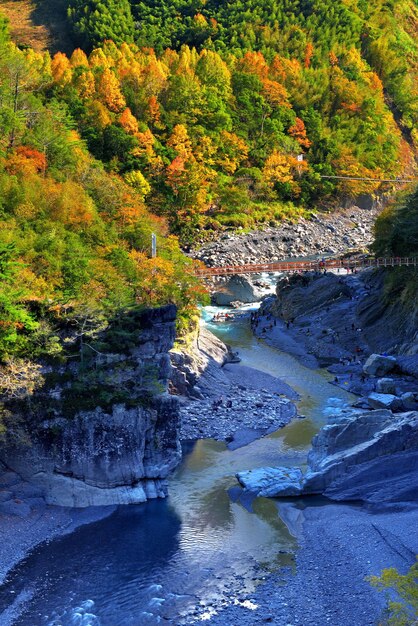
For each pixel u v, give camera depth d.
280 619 46.34
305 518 59.25
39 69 168.75
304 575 51.19
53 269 71.25
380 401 80.56
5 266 65.69
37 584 50.47
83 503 61.53
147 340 67.69
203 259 147.00
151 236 93.12
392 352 97.00
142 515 60.19
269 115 198.88
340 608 47.06
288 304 118.19
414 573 39.66
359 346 101.88
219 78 192.12
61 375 63.84
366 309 107.81
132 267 79.88
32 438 61.31
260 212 178.75
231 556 53.91
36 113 109.50
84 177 103.94
